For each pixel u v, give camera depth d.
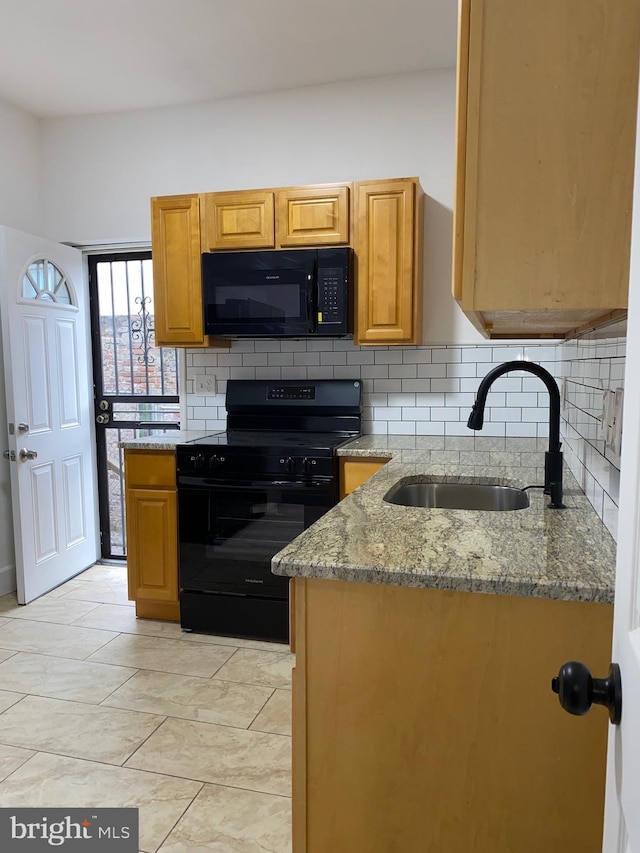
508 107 1.08
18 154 3.54
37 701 2.35
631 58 1.04
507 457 2.55
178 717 2.24
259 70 3.08
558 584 1.09
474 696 1.19
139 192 3.57
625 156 1.06
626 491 0.65
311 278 2.94
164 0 2.46
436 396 3.25
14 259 3.15
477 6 1.08
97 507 4.00
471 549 1.29
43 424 3.39
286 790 1.85
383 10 2.54
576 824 1.17
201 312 3.17
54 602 3.35
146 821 1.73
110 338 3.88
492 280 1.12
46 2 2.46
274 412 3.37
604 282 1.08
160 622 3.11
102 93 3.32
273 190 3.01
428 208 3.17
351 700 1.26
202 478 2.91
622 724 0.61
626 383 0.66
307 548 1.30
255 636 2.91
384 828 1.27
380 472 2.20
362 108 3.22
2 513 3.44
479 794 1.21
